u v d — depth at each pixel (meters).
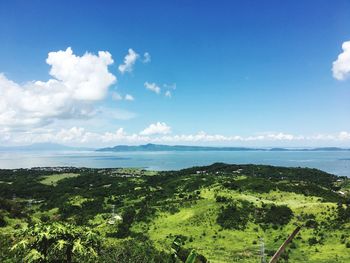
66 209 185.50
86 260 20.78
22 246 19.02
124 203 196.50
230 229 149.38
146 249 90.44
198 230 151.25
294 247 127.75
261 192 191.50
